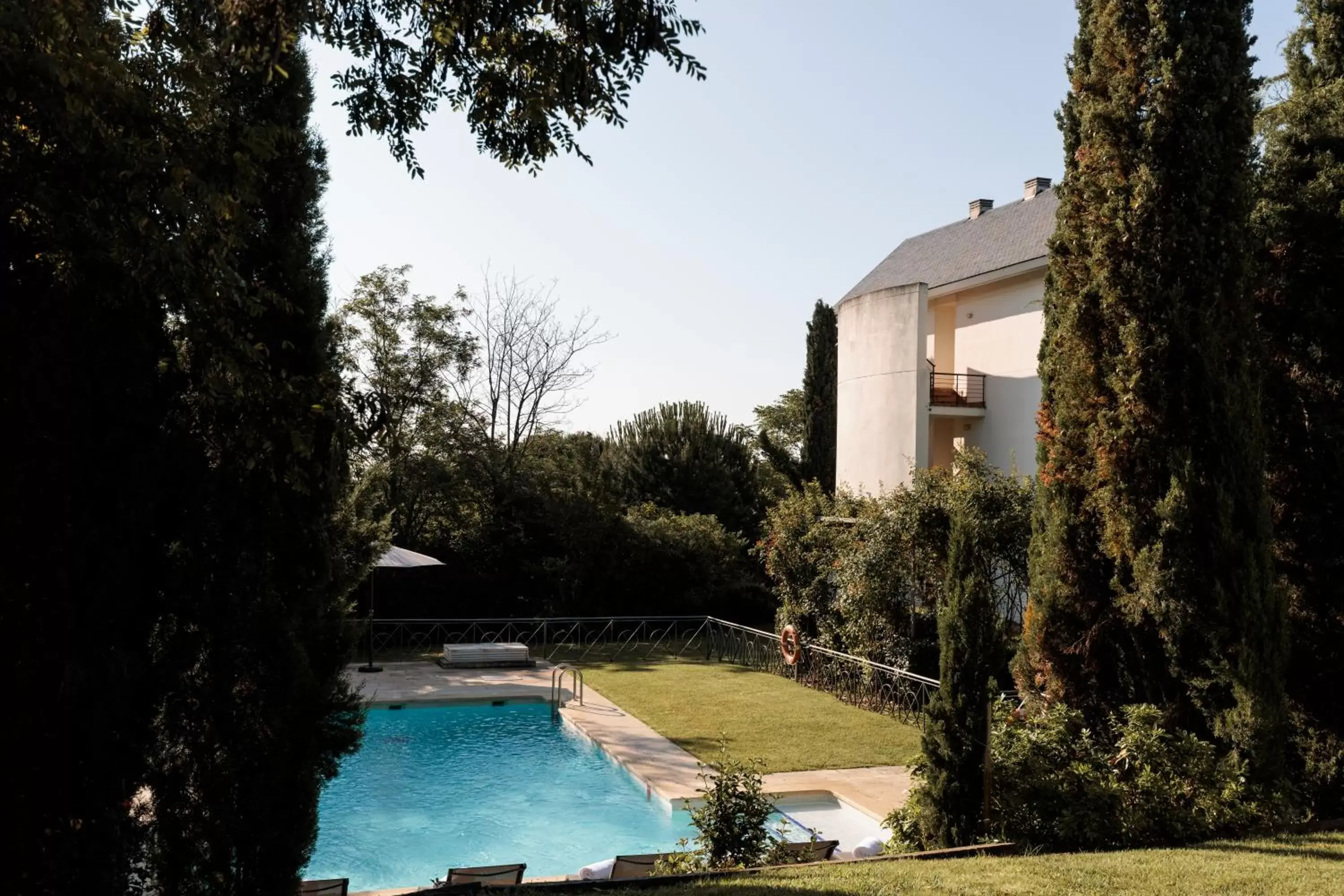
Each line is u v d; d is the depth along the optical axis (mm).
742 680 18578
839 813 10656
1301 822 8211
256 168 4641
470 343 27219
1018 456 21312
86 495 4773
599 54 5609
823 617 18688
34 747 4617
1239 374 8852
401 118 6105
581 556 25891
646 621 25547
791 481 30844
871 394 21906
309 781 5461
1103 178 9234
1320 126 9961
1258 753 8141
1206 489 8570
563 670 18266
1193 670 8594
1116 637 9227
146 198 4238
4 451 4574
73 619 4715
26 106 4070
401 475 25062
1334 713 9461
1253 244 9117
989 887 6047
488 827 10984
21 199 4199
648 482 30672
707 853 7730
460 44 5949
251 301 4750
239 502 5230
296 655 5375
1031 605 9781
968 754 7770
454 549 25359
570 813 11453
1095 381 9336
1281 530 9953
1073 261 9633
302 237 5895
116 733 4797
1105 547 9172
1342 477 9555
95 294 4668
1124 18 9195
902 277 26750
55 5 3881
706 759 12609
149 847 5113
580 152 6258
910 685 15039
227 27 4523
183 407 5066
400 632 23453
